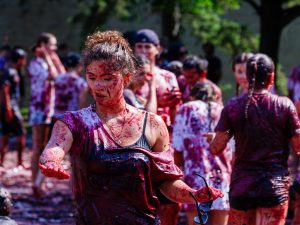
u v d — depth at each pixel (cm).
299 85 2914
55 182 2628
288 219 1722
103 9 4516
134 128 787
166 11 3969
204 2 4028
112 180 773
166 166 791
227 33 4500
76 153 778
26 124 4300
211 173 1448
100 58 768
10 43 5944
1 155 2931
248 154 1248
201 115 1463
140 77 1462
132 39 1562
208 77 2523
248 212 1258
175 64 1811
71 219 2041
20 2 5709
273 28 3528
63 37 5925
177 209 1435
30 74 2406
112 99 778
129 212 776
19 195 2375
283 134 1250
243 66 1535
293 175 2052
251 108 1247
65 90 2381
